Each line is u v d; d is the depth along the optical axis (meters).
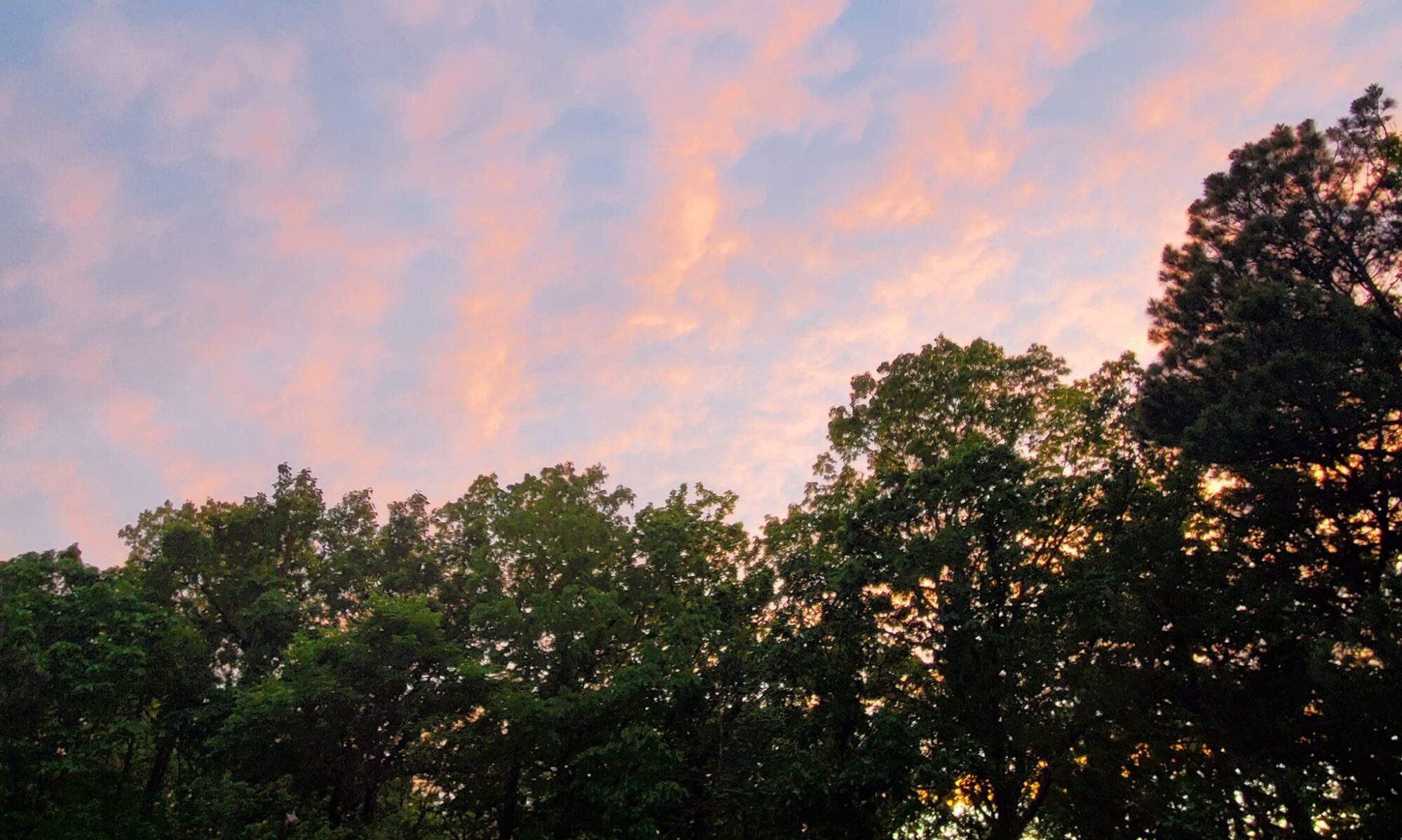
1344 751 13.74
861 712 16.45
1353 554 15.02
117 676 19.77
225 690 20.58
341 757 18.53
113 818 18.39
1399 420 13.95
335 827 18.34
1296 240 15.97
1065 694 17.55
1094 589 16.61
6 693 17.45
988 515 17.72
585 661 19.33
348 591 23.84
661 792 15.16
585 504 22.92
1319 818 14.93
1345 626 12.69
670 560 21.03
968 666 17.25
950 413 22.38
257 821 16.72
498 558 22.19
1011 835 17.39
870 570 17.38
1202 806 14.97
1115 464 19.47
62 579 21.23
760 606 20.23
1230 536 16.97
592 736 17.91
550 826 18.08
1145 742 17.20
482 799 18.81
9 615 18.64
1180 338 17.88
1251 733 14.48
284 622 22.02
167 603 22.69
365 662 18.25
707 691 18.38
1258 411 13.98
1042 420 22.12
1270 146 16.77
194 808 18.39
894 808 17.05
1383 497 14.43
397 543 24.55
